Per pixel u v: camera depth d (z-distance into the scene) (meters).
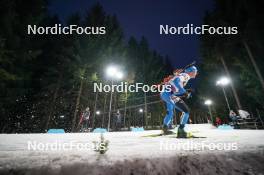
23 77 16.77
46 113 19.69
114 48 26.28
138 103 31.11
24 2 17.16
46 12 22.06
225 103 23.16
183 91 4.57
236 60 17.86
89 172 1.54
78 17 26.02
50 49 24.41
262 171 1.74
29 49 18.25
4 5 13.76
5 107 16.50
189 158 1.87
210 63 24.98
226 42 19.58
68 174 1.51
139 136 5.02
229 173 1.71
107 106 23.22
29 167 1.56
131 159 1.77
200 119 40.06
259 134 4.25
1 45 12.80
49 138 4.43
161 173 1.65
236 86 21.17
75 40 22.52
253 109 19.17
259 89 16.31
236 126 13.04
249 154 2.00
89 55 21.39
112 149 2.33
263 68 16.02
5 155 1.96
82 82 20.20
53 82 21.83
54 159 1.78
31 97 21.22
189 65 4.99
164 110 31.05
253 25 15.57
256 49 16.31
